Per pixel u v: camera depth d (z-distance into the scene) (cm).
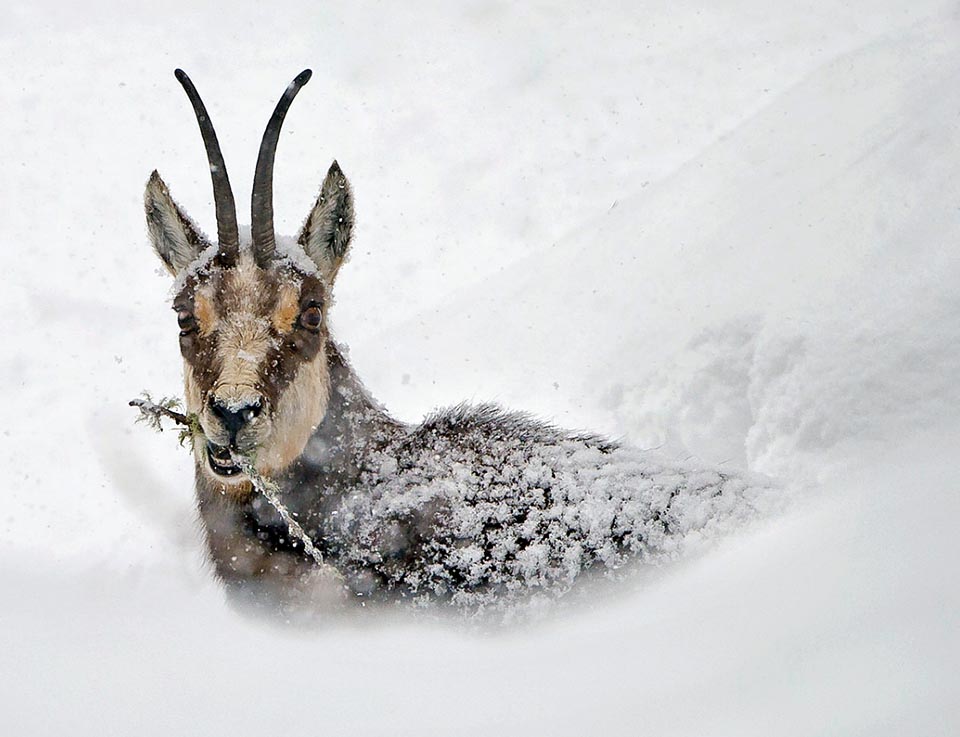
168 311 2264
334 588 1084
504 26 3181
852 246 1555
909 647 634
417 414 1698
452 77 3000
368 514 1101
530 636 1034
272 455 1053
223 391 1009
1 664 886
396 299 2208
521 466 1130
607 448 1188
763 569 878
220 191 1079
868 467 1181
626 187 2464
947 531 803
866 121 1884
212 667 875
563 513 1097
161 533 1579
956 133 1670
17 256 2442
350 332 2106
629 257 1873
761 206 1805
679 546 1081
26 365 2098
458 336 1870
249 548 1102
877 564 783
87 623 1063
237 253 1094
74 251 2458
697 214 1908
